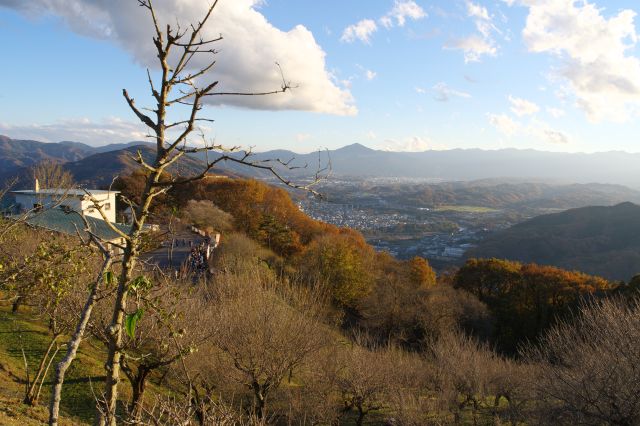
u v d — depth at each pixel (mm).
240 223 59719
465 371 22875
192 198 60906
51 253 10047
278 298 20953
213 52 4262
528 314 51250
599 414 13352
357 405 21234
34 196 28219
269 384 17328
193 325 13836
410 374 24156
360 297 46719
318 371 20750
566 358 16000
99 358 20609
